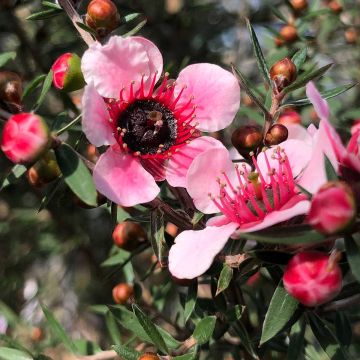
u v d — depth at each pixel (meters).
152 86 0.10
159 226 0.10
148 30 0.20
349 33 0.18
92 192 0.09
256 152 0.10
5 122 0.10
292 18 0.16
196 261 0.09
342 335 0.11
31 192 0.20
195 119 0.10
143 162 0.10
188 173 0.10
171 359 0.10
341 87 0.11
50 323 0.12
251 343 0.11
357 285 0.10
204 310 0.12
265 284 0.16
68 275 0.23
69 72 0.10
